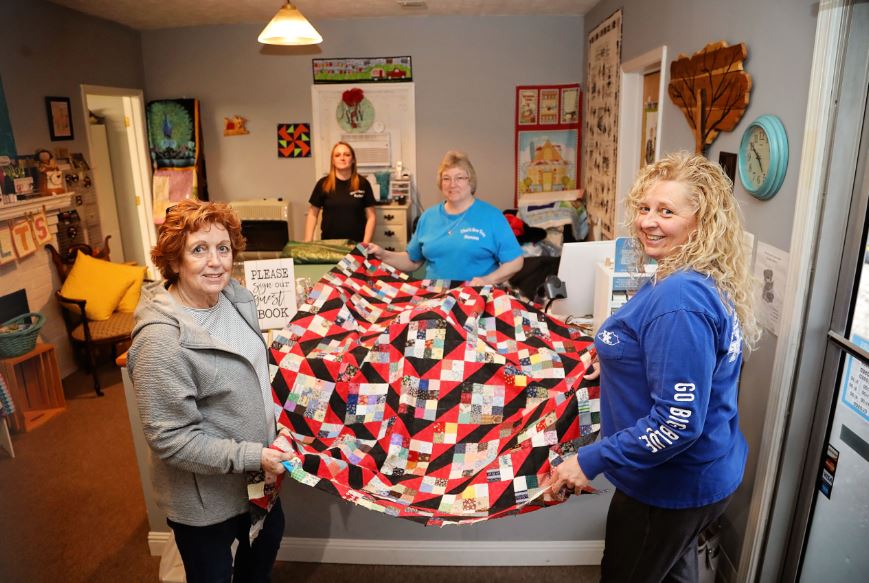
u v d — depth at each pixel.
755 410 2.07
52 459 3.24
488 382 2.05
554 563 2.31
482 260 2.84
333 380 2.03
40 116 4.30
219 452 1.44
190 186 5.89
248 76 5.80
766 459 1.90
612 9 4.50
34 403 3.70
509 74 5.68
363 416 2.00
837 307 1.71
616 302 2.28
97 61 5.09
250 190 6.03
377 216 5.62
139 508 2.81
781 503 1.91
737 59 2.22
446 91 5.73
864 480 1.56
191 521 1.54
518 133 5.79
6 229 3.75
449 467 1.90
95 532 2.64
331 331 2.21
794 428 1.84
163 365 1.40
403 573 2.29
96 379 4.02
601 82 4.85
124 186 6.05
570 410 1.84
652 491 1.46
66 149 4.61
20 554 2.48
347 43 5.68
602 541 2.30
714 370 1.34
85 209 4.83
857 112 1.61
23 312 3.88
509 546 2.31
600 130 4.90
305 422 1.98
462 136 5.82
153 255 1.50
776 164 1.89
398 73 5.72
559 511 2.27
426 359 2.07
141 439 2.37
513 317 2.27
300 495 2.28
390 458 1.94
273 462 1.50
